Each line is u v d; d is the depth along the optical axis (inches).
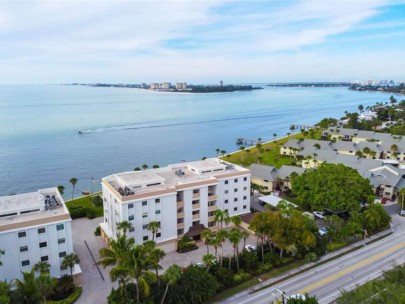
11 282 2075.5
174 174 3467.0
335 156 5408.5
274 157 6515.8
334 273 2583.7
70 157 7426.2
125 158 7421.3
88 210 3784.5
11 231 2230.6
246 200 3617.1
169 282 2005.4
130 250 2022.6
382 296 1990.7
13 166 6712.6
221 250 2970.0
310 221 2967.5
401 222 3560.5
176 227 3014.3
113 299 2103.8
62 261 2358.5
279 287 2409.0
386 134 7101.4
